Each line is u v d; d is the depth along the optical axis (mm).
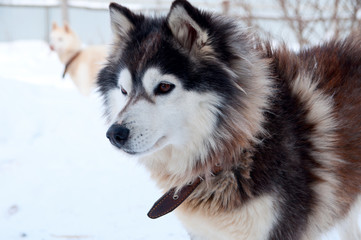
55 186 4188
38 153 4949
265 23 6102
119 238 3352
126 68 2301
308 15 5680
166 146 2328
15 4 11930
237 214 2170
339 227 2854
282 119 2230
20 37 12297
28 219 3646
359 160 2408
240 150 2180
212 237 2438
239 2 5133
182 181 2322
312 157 2252
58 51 9156
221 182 2213
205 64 2180
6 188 4160
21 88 7082
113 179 4348
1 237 3359
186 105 2170
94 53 8625
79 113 6242
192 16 2121
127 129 2080
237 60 2248
